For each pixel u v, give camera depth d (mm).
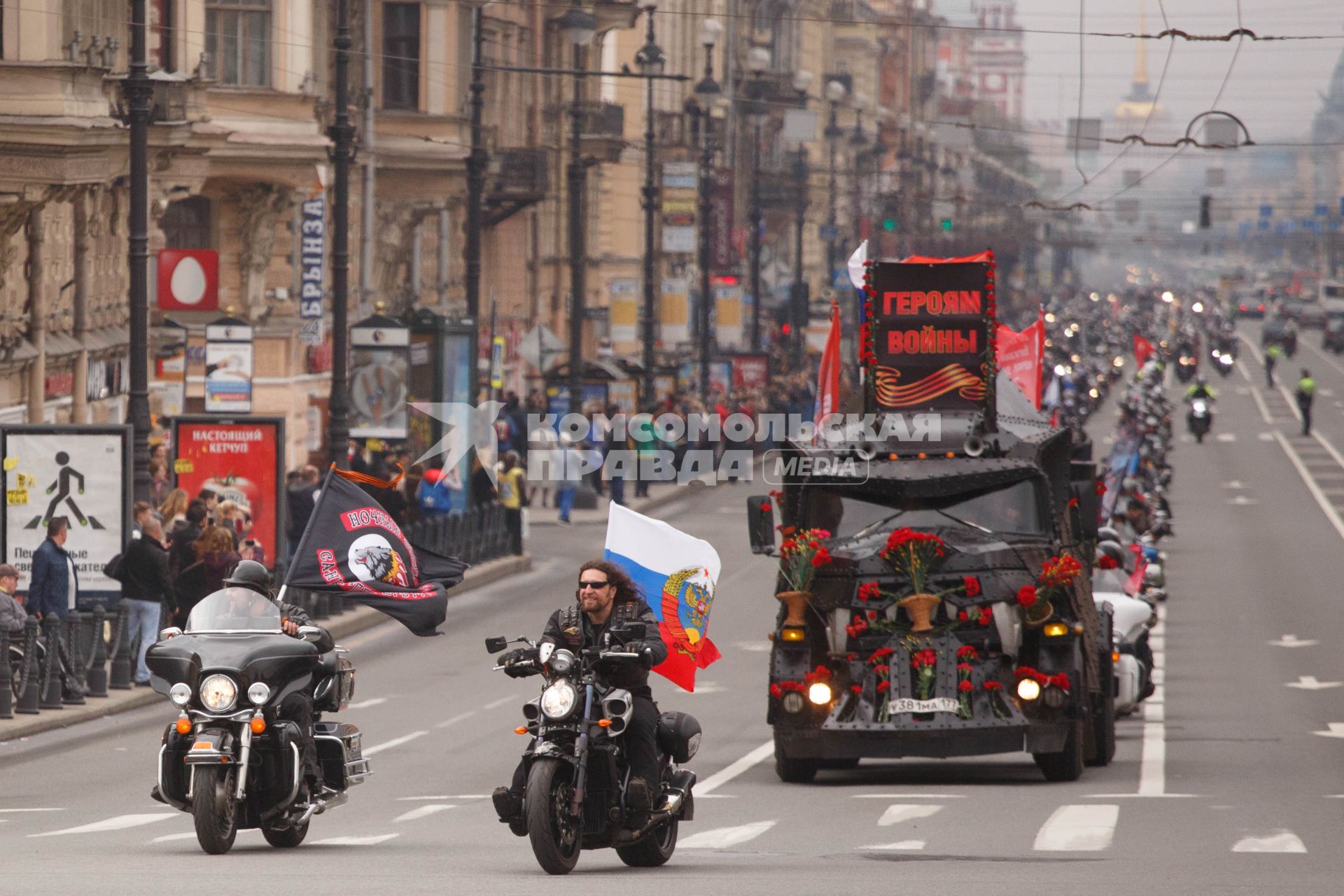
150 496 66875
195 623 33781
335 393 87250
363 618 82875
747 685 68312
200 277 97688
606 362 152375
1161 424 189750
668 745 31516
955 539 46938
